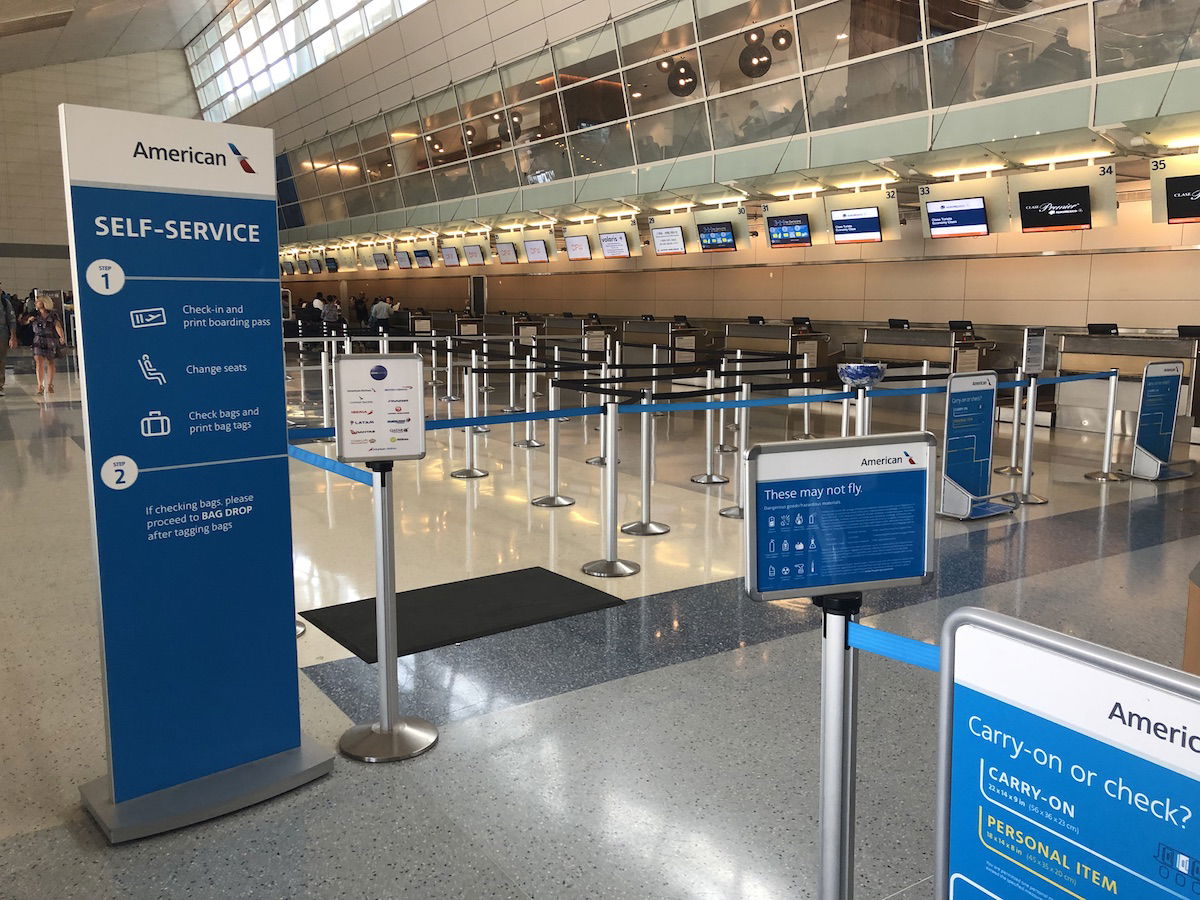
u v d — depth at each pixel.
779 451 1.78
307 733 3.42
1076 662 1.23
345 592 5.07
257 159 2.94
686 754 3.25
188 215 2.81
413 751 3.23
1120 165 12.56
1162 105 11.30
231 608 3.01
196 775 2.97
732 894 2.49
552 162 21.97
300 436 3.90
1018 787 1.33
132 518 2.79
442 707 3.63
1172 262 13.00
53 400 14.03
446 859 2.65
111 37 32.31
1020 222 13.69
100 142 2.62
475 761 3.20
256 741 3.09
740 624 4.54
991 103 13.30
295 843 2.73
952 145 13.84
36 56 31.80
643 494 6.40
